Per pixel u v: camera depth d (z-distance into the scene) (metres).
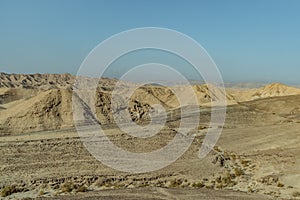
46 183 35.56
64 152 44.94
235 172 41.41
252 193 32.34
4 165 39.81
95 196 30.59
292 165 42.91
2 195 31.80
